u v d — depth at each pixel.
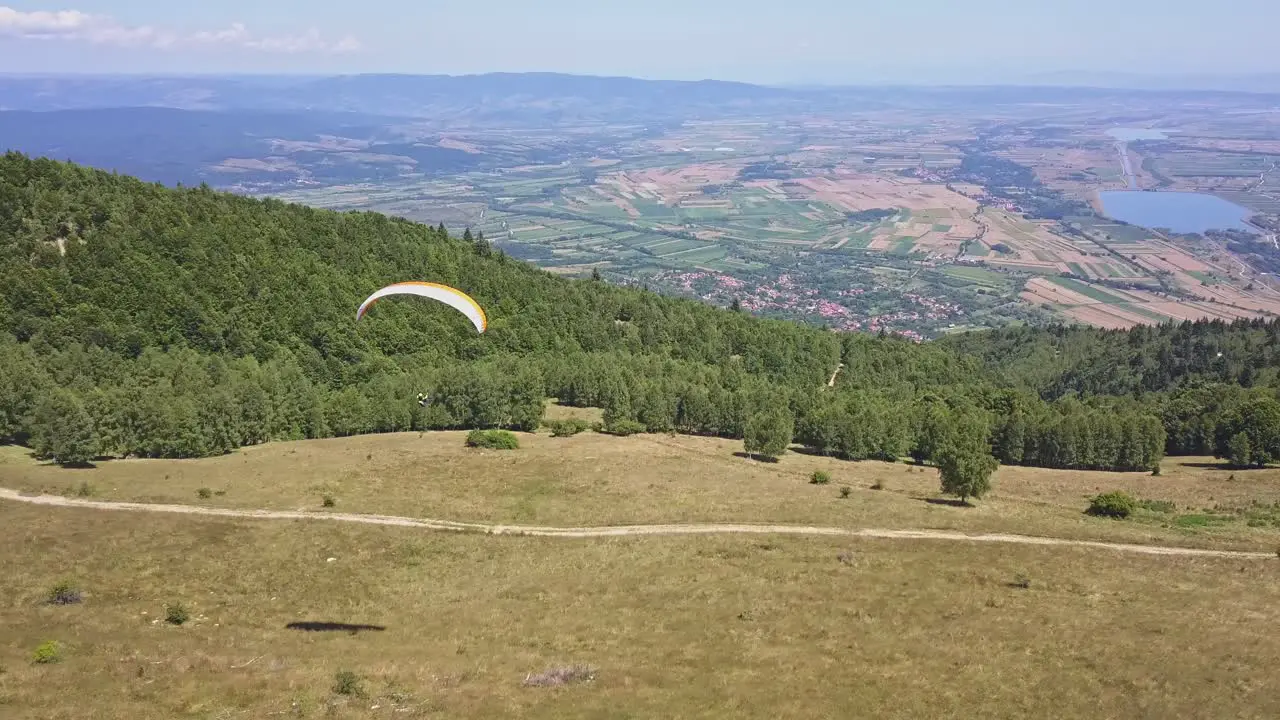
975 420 92.12
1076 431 95.06
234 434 81.31
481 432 85.19
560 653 36.34
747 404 99.81
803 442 99.69
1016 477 86.69
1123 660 36.00
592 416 104.81
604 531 57.81
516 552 52.88
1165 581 47.91
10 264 98.38
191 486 64.44
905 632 39.16
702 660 35.50
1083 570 49.50
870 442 93.38
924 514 62.16
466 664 34.38
